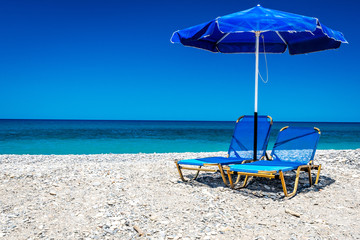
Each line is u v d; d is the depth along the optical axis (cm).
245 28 440
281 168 457
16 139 2505
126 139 2602
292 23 445
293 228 357
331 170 638
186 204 425
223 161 521
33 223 366
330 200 448
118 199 440
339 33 527
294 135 576
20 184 502
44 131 3978
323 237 335
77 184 507
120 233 344
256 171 445
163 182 531
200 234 341
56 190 477
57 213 394
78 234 341
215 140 2556
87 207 412
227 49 672
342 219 382
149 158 972
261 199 451
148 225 362
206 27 485
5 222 367
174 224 364
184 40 555
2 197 445
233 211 405
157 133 3844
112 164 683
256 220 379
